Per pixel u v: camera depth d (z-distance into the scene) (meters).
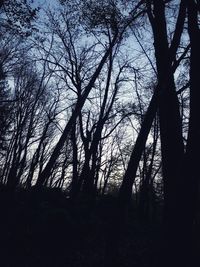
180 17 10.09
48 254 12.58
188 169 8.76
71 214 16.06
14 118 39.22
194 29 9.78
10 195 16.55
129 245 15.62
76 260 12.55
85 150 25.84
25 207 14.66
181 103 24.17
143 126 9.61
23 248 12.31
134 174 9.38
